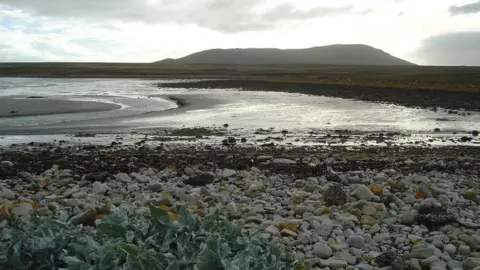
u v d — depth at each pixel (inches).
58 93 2087.8
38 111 1278.3
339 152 684.1
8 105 1437.0
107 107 1419.8
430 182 470.9
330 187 395.2
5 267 155.6
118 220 175.5
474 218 351.9
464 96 1785.2
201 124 1055.6
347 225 327.0
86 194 399.2
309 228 326.0
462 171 547.2
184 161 586.6
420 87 2241.6
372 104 1593.3
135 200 389.1
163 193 404.5
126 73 5032.0
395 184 444.1
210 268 139.8
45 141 798.5
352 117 1211.2
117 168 533.3
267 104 1582.2
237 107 1471.5
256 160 599.2
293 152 679.1
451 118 1190.9
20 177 491.2
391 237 310.2
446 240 300.8
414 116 1235.2
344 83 2723.9
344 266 261.3
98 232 177.5
